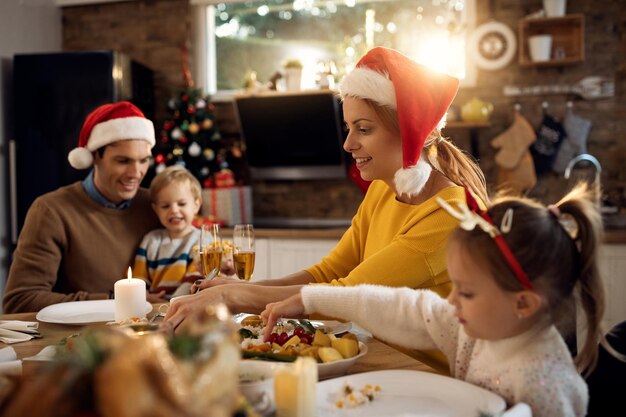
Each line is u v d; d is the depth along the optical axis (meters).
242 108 4.36
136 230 2.45
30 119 4.23
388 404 1.01
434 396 1.03
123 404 0.53
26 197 4.24
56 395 0.56
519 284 0.98
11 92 4.43
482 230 1.01
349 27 4.61
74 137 4.20
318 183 4.61
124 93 4.29
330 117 4.22
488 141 4.34
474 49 4.29
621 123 4.15
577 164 4.17
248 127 4.43
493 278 0.99
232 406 0.62
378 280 1.51
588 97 4.16
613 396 1.31
